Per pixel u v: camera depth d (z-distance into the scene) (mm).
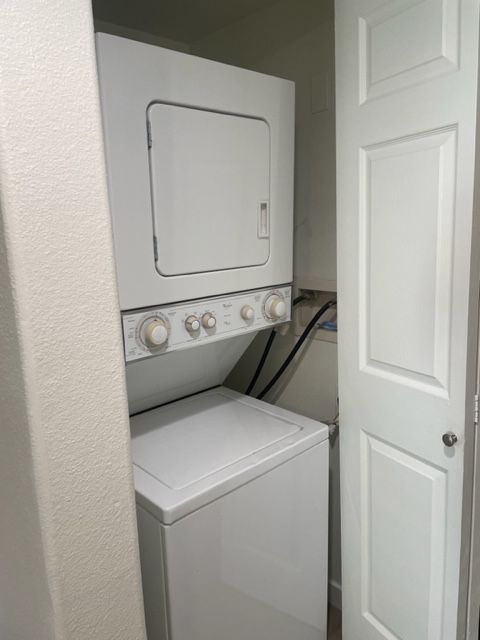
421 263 1317
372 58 1375
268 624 1647
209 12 2008
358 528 1691
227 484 1436
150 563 1382
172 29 2184
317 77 1858
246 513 1508
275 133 1733
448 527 1349
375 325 1500
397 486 1505
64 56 765
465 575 1351
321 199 1934
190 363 1869
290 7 1897
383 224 1418
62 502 841
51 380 803
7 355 806
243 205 1669
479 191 1171
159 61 1369
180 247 1504
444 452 1326
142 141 1361
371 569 1671
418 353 1363
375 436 1565
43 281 774
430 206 1270
